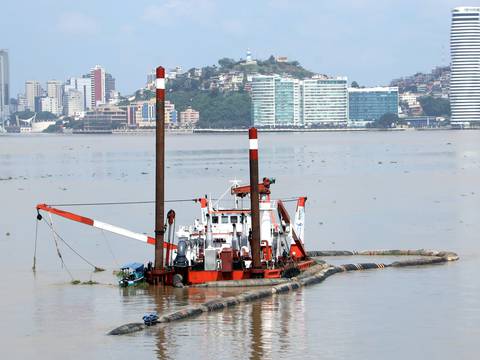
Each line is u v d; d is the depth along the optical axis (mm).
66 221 188125
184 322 102312
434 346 93250
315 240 162375
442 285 120438
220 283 119188
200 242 126312
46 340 95938
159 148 123750
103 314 106375
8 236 169500
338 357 89875
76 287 121750
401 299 112688
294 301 111938
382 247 154000
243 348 92500
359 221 188250
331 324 101250
